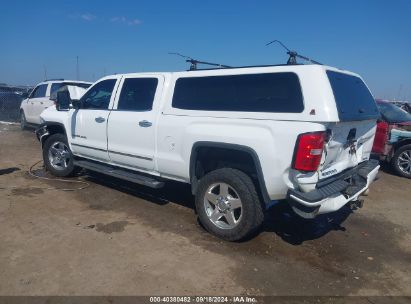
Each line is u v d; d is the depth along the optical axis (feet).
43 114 22.88
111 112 18.51
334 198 13.01
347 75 14.53
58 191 19.69
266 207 14.10
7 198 18.16
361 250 14.70
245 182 13.69
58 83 40.14
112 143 18.51
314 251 14.25
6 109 54.80
